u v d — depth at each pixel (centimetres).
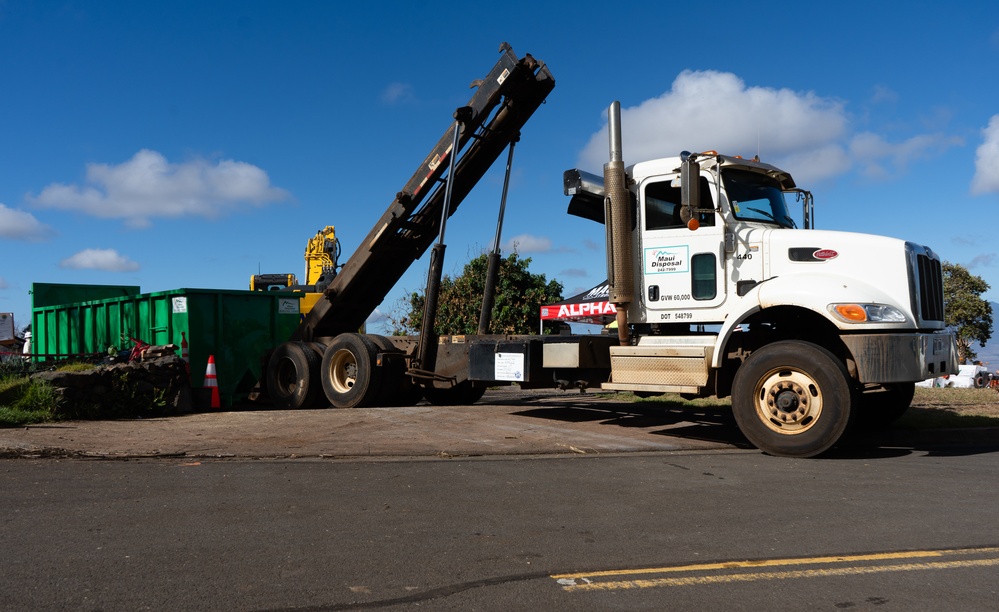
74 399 1033
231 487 616
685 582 388
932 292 827
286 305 1417
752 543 458
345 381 1228
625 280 910
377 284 1344
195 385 1272
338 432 914
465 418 1035
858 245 805
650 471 698
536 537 470
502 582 387
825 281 791
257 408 1355
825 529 491
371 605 355
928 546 452
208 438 864
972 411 1152
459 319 1847
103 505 550
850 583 387
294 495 588
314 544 453
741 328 866
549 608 353
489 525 499
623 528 492
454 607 354
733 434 937
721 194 871
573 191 966
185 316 1273
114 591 371
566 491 607
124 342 1387
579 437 892
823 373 758
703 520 513
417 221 1234
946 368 818
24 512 527
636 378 894
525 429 946
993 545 454
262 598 362
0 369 1120
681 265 892
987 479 662
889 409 933
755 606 356
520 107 1101
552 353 953
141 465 718
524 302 1858
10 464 713
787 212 935
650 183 920
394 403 1284
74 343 1535
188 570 403
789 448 773
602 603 359
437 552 438
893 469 714
